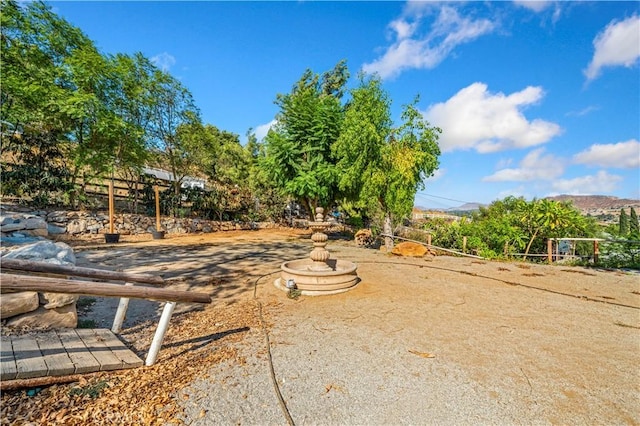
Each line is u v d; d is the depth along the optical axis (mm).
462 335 3477
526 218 10797
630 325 3887
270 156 13312
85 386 2248
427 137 9820
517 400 2270
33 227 7426
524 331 3629
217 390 2314
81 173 12828
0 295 2865
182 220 15133
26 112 10312
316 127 12352
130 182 14641
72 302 3279
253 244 11789
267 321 3840
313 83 19672
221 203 17562
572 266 8758
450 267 7914
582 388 2445
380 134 10164
